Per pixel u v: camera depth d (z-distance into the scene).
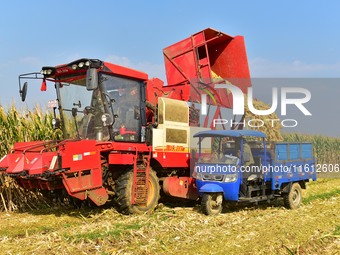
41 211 11.12
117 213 9.98
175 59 13.24
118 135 10.06
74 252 6.59
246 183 10.38
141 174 10.21
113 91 10.00
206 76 12.76
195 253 6.42
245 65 13.33
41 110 12.77
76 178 8.99
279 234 7.68
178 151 11.32
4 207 11.24
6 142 11.88
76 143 9.03
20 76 10.23
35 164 9.01
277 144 10.84
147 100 11.09
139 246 6.87
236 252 6.49
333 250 6.87
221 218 9.43
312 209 11.08
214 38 13.05
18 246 7.02
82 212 10.55
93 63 9.41
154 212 10.27
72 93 10.37
